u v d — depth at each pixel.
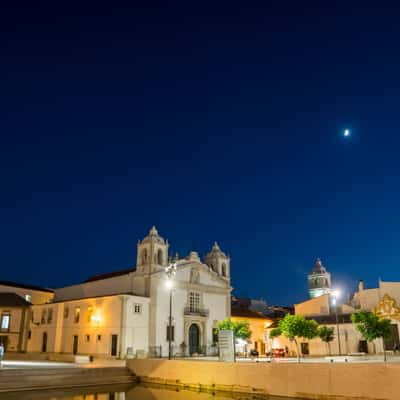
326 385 24.12
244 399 25.81
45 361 47.84
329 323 67.31
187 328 61.03
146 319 56.62
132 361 36.22
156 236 61.25
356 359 48.28
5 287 68.88
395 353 57.59
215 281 68.00
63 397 27.06
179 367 32.22
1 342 62.12
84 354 56.88
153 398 26.64
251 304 99.31
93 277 72.88
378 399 22.20
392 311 62.31
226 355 34.44
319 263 103.69
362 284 76.62
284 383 25.84
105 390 30.72
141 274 59.53
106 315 55.88
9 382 29.52
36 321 65.56
